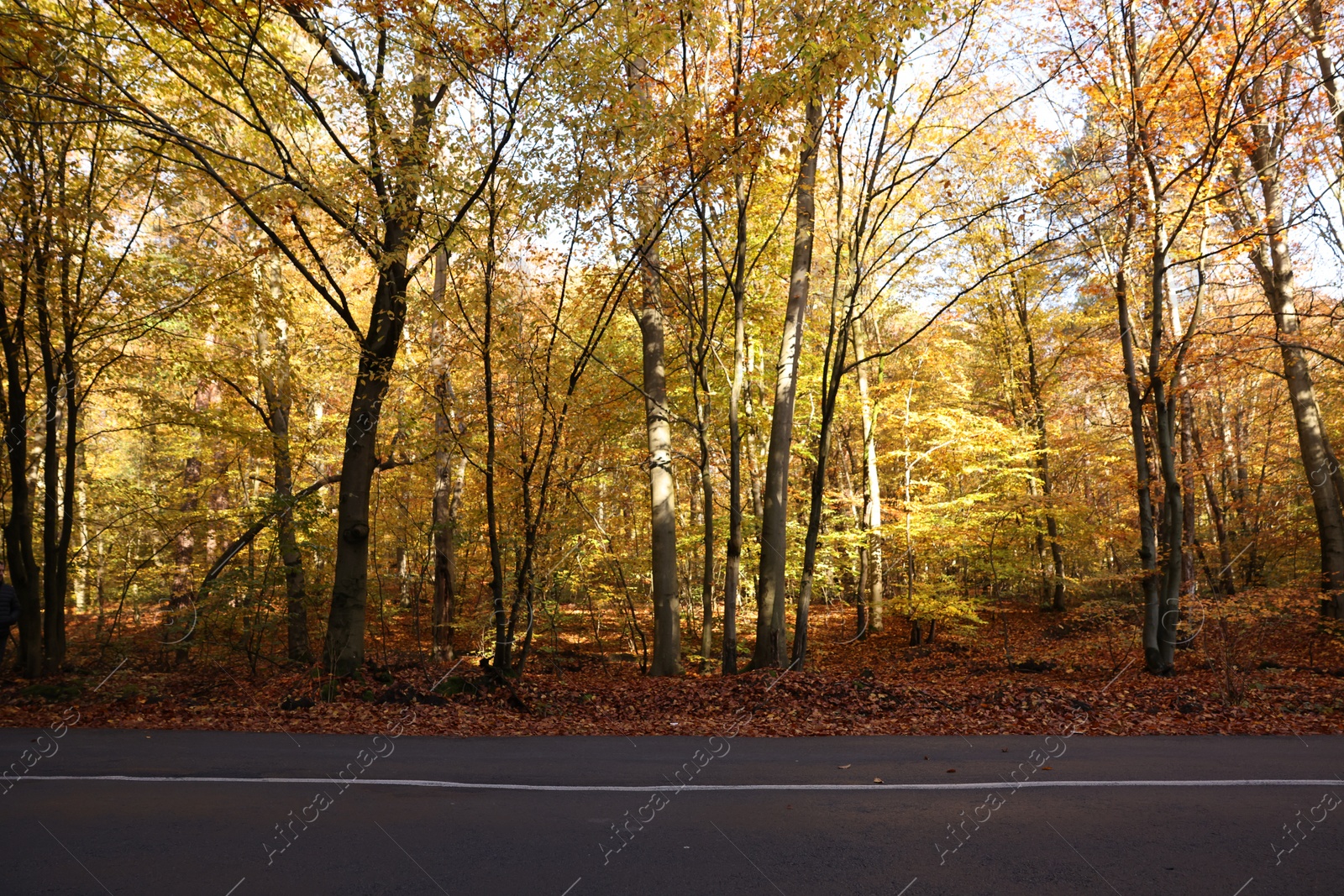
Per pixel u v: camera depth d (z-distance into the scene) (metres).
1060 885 4.08
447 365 13.72
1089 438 20.14
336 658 11.40
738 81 11.34
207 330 14.12
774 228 15.46
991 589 24.78
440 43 9.96
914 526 19.30
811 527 13.20
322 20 10.20
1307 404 15.75
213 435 14.51
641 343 19.52
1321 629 14.68
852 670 17.81
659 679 14.26
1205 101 12.32
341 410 20.05
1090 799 5.68
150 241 13.68
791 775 6.46
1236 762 6.93
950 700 10.44
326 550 15.30
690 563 24.59
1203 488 22.73
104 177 12.45
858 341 22.61
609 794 5.79
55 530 12.12
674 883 4.07
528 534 11.72
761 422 19.34
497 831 4.87
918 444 22.73
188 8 9.45
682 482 29.06
